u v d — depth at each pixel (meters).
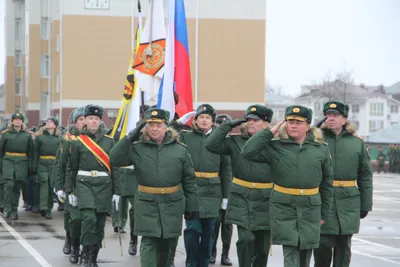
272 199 9.08
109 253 13.38
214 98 53.66
